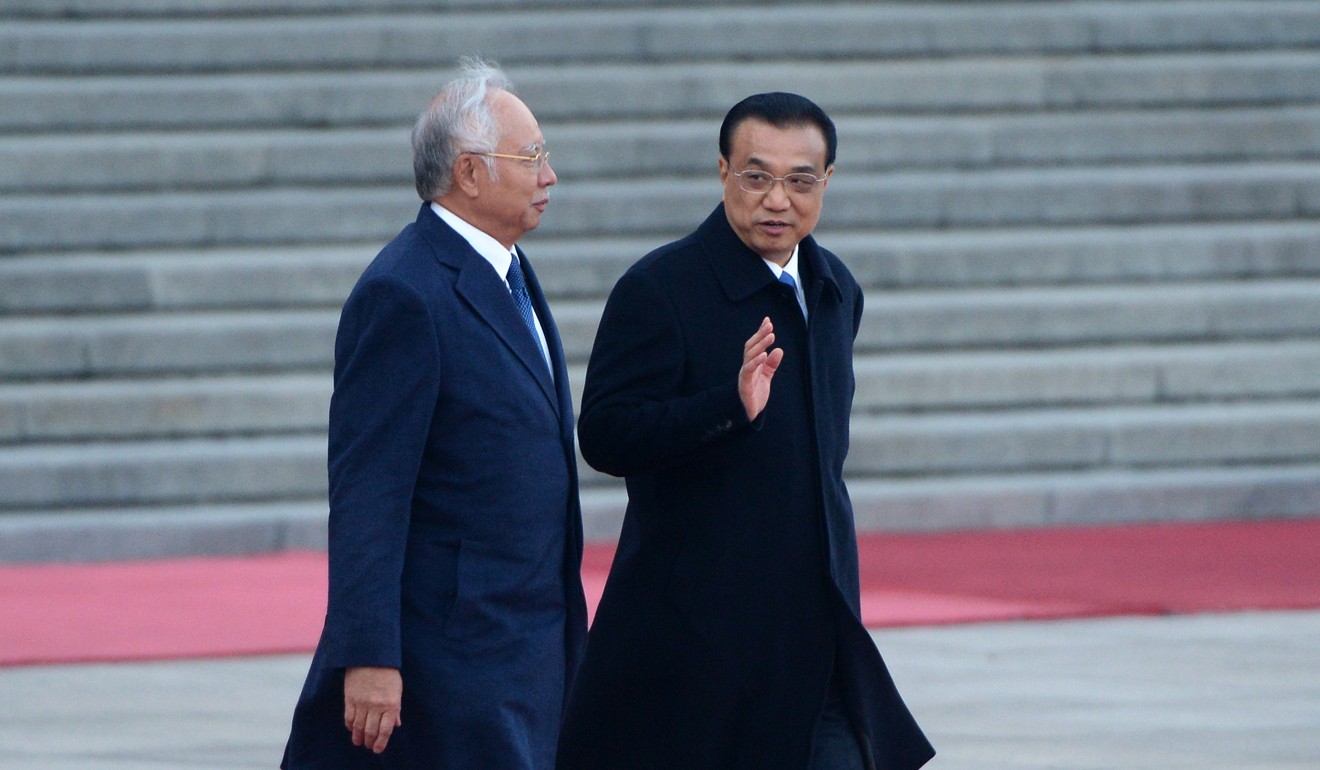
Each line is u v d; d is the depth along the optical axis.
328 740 15.02
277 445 46.41
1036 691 28.14
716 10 62.97
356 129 57.72
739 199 15.40
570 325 49.03
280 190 55.34
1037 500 46.44
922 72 59.94
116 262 51.16
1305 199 57.12
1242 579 38.31
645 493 15.54
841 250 52.88
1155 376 50.50
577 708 15.55
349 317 14.87
